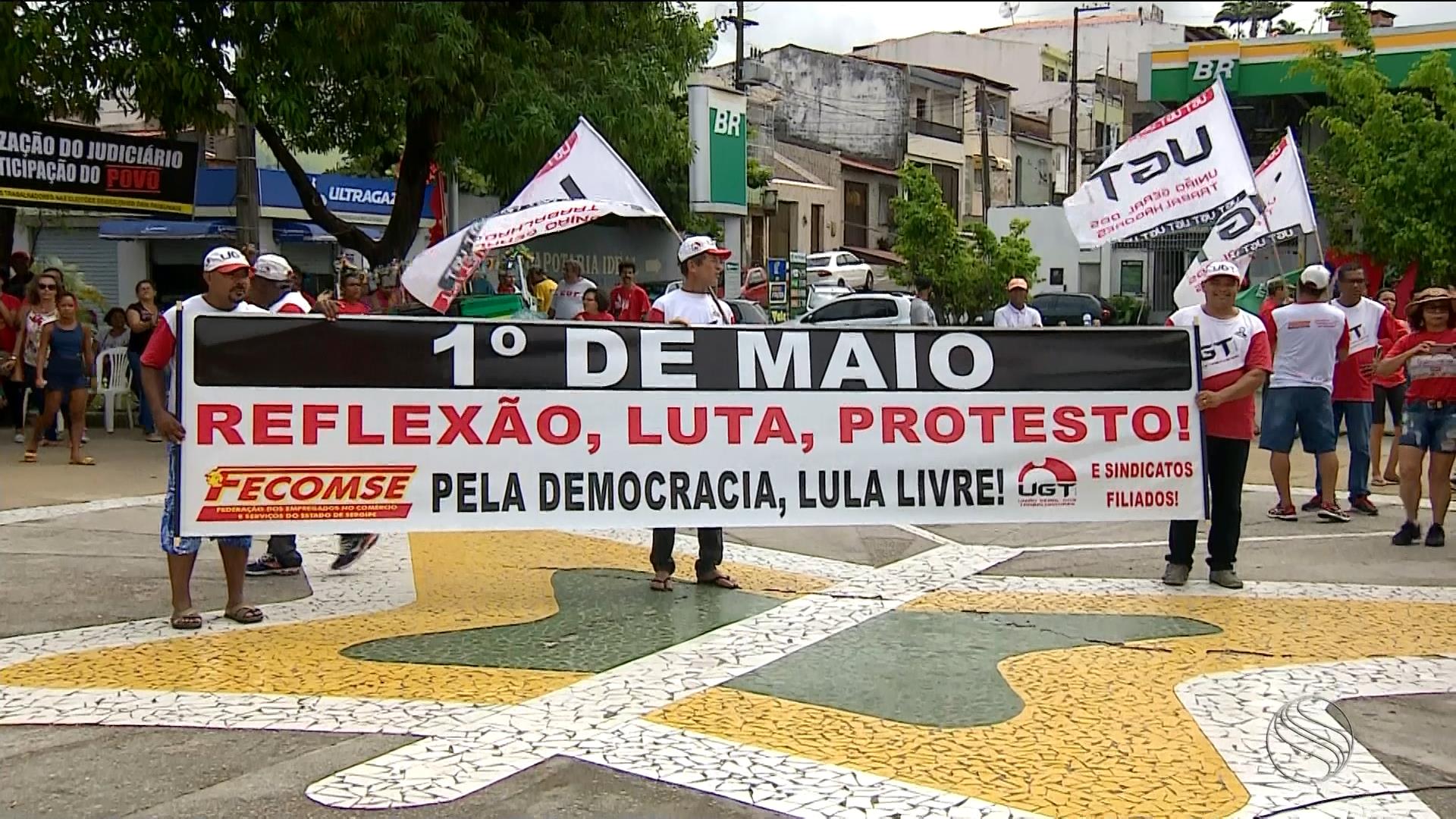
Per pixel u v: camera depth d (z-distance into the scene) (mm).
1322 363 10398
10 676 5992
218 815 4438
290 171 17719
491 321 7363
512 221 8031
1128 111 57781
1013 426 7992
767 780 4812
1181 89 31656
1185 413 8086
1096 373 8039
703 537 8023
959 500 7949
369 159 24312
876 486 7867
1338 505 11078
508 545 9383
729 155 26438
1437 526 9469
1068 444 8023
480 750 5090
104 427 16656
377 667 6219
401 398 7238
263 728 5328
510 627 7012
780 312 28719
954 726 5457
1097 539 9852
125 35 15109
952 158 51688
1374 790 4789
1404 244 20406
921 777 4863
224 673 6086
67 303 12969
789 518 7770
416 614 7285
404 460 7250
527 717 5492
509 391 7402
